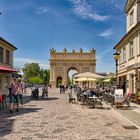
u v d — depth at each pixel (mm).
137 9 27047
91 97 22297
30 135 9891
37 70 138250
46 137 9562
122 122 13383
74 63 90188
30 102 26812
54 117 14852
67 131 10711
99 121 13617
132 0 28234
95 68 90062
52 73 89938
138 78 25078
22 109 19281
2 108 19812
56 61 90312
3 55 35906
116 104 20391
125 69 30547
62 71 90125
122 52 32656
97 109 20016
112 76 39969
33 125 12070
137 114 16375
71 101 27031
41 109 19328
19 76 41125
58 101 28516
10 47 38875
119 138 9500
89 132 10562
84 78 30047
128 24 30734
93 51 89938
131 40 27625
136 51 25422
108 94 26188
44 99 32156
